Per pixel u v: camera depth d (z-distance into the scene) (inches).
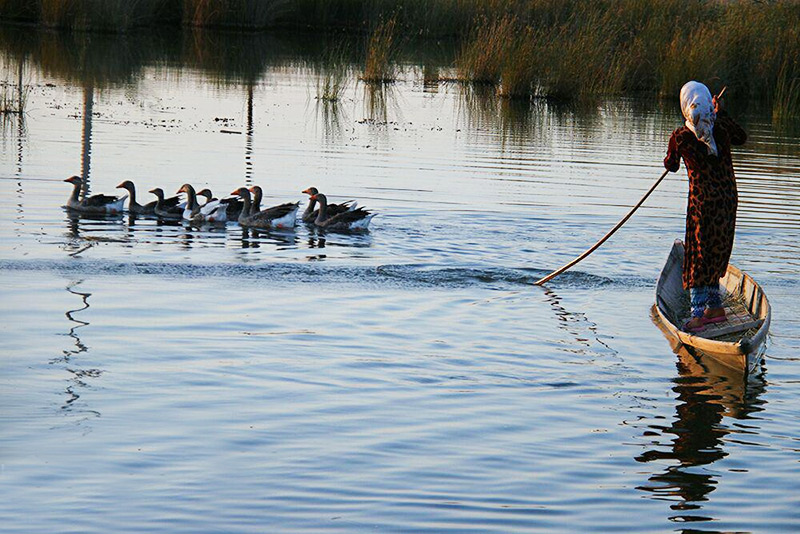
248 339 490.0
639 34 1610.5
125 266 609.6
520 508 336.2
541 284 611.5
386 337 502.9
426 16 1921.8
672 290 578.2
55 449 366.9
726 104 1476.4
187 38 1802.4
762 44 1513.3
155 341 481.1
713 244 510.0
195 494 338.6
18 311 515.2
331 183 873.5
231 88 1385.3
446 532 319.0
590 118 1299.2
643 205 831.7
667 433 399.9
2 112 1113.4
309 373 449.7
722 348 461.1
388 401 422.3
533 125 1231.5
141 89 1333.7
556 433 397.1
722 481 360.2
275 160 959.0
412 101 1370.6
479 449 379.9
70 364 447.8
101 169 882.1
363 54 1737.2
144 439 377.7
